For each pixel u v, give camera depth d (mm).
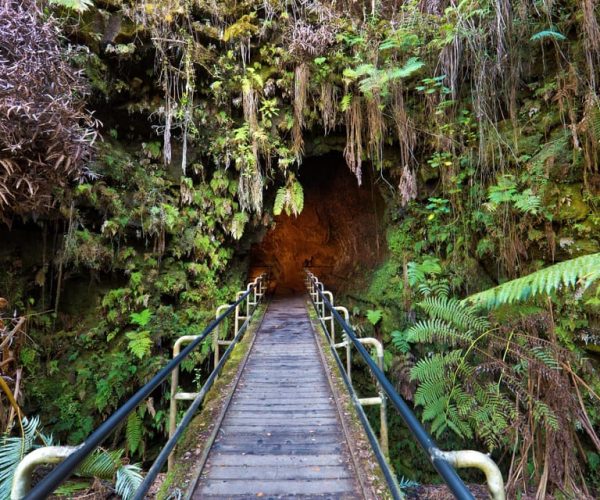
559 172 5453
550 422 3090
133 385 5859
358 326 8594
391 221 9008
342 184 11242
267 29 6762
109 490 3504
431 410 3445
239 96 7078
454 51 5957
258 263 17984
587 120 4898
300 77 6812
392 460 6730
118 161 6238
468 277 6848
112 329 6113
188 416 2529
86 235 5707
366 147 8055
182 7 6133
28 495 837
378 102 6711
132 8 5777
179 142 7148
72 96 4176
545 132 5793
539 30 5488
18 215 5125
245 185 7723
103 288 6223
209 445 2904
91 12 5434
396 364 7121
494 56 5902
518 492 3289
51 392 5379
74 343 5773
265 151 7543
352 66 6836
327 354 5469
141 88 6336
